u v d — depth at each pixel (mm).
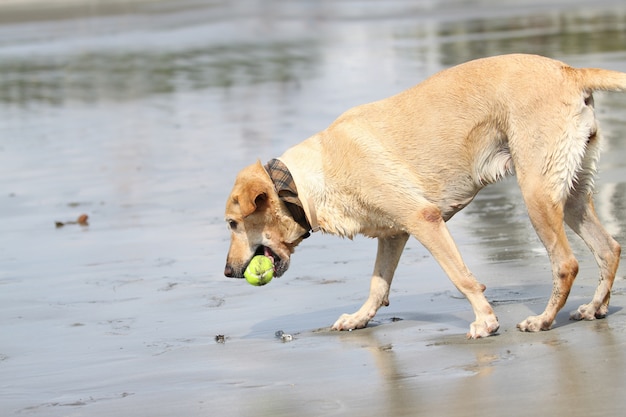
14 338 10836
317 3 63844
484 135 10078
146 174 19359
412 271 12320
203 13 60219
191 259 13672
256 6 64312
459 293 11289
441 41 36312
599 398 7438
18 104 29609
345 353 9461
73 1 73875
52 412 8359
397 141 10258
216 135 22516
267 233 10633
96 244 14852
